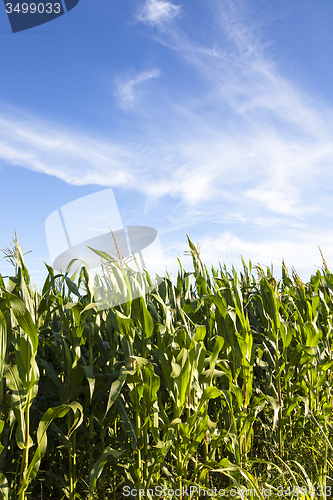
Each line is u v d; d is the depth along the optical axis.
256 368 3.69
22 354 1.79
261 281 4.01
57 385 2.35
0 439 1.96
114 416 2.49
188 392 2.31
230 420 2.68
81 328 2.25
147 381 2.13
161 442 2.12
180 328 2.43
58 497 2.46
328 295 4.21
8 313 2.00
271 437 3.06
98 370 2.55
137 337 2.44
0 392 1.79
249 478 2.23
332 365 3.48
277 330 3.29
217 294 3.13
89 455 2.37
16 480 2.18
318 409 3.44
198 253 3.39
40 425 1.82
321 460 2.85
